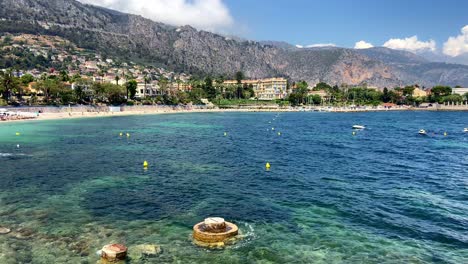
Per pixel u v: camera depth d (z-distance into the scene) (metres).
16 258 19.53
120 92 187.12
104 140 73.50
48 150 58.66
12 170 42.09
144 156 53.41
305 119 156.12
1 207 28.08
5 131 88.81
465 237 22.88
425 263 19.47
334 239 22.39
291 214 26.89
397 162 49.69
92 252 20.36
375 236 22.92
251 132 94.44
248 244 21.53
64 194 31.92
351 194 32.50
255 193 32.72
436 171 43.44
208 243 21.66
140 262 19.22
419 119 160.25
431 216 26.59
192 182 36.88
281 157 53.34
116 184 35.78
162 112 199.00
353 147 65.81
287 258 19.84
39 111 142.50
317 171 42.97
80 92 172.50
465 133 96.19
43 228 23.83
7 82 144.75
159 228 24.02
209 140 75.44
